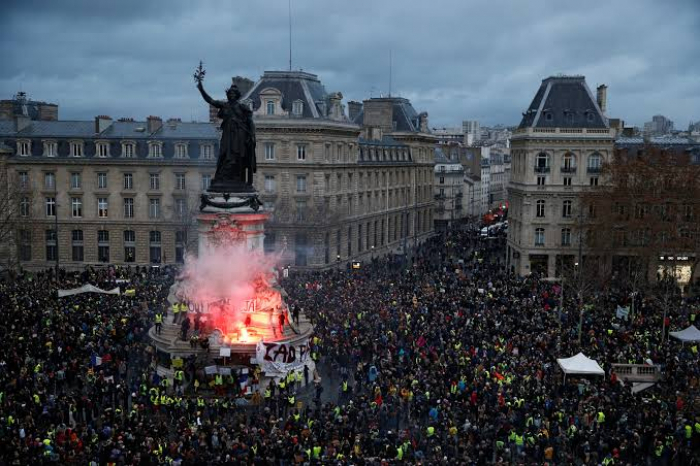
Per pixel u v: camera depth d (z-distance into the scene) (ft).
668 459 127.65
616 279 295.69
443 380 157.69
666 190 272.72
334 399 162.81
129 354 178.60
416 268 329.52
